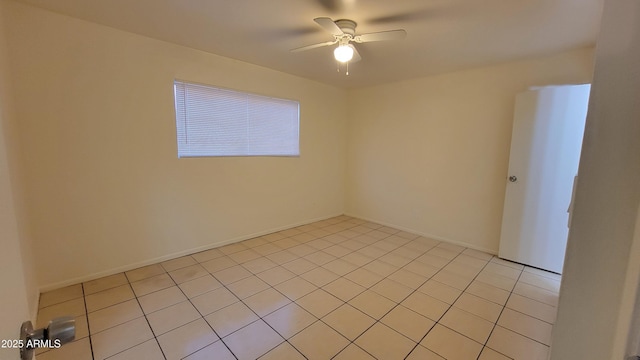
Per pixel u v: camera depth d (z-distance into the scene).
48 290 2.31
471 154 3.45
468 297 2.35
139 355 1.68
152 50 2.69
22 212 1.92
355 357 1.68
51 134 2.24
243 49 2.92
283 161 3.99
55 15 2.19
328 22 1.90
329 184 4.73
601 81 0.38
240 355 1.69
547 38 2.42
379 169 4.46
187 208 3.09
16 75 2.06
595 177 0.40
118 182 2.61
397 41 2.54
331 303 2.24
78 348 1.72
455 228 3.65
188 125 3.03
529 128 2.85
